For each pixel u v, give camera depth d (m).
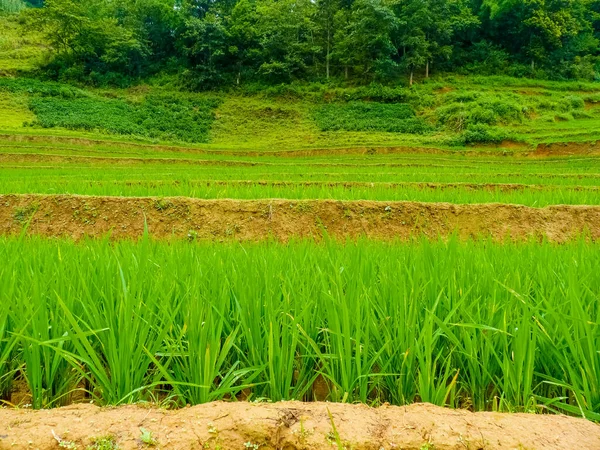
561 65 53.09
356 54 51.03
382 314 2.85
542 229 11.57
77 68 51.00
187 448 2.02
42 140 33.22
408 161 31.56
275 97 49.81
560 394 2.65
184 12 57.47
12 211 12.10
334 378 2.52
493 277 3.20
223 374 2.87
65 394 2.61
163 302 2.80
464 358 2.80
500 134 36.47
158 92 50.31
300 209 11.98
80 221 11.89
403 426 2.12
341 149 36.19
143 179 18.03
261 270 3.39
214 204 12.06
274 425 2.09
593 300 2.87
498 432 2.06
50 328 2.75
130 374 2.47
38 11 51.50
